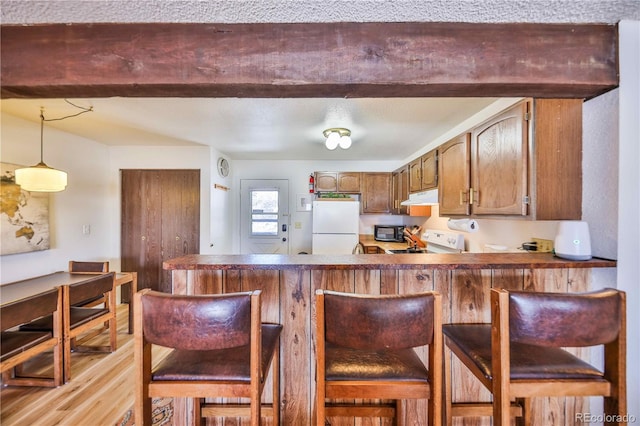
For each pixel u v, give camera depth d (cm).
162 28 110
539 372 92
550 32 112
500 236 209
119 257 358
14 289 206
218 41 110
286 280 138
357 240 382
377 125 259
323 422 91
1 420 166
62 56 108
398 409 121
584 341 84
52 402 181
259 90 116
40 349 186
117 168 354
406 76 111
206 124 263
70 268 274
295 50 111
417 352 138
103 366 223
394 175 405
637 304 121
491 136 167
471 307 138
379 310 83
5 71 108
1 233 232
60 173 223
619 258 124
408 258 140
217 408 133
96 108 222
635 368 120
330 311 87
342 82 111
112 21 108
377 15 106
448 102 204
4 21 106
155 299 86
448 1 99
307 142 331
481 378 99
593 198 134
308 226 452
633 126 119
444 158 226
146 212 360
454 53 111
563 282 138
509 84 112
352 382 93
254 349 90
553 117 138
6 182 236
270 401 140
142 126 270
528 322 85
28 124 256
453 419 143
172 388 93
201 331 85
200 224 358
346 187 419
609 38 114
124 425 162
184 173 360
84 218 318
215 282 138
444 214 225
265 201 451
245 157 426
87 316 227
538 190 138
